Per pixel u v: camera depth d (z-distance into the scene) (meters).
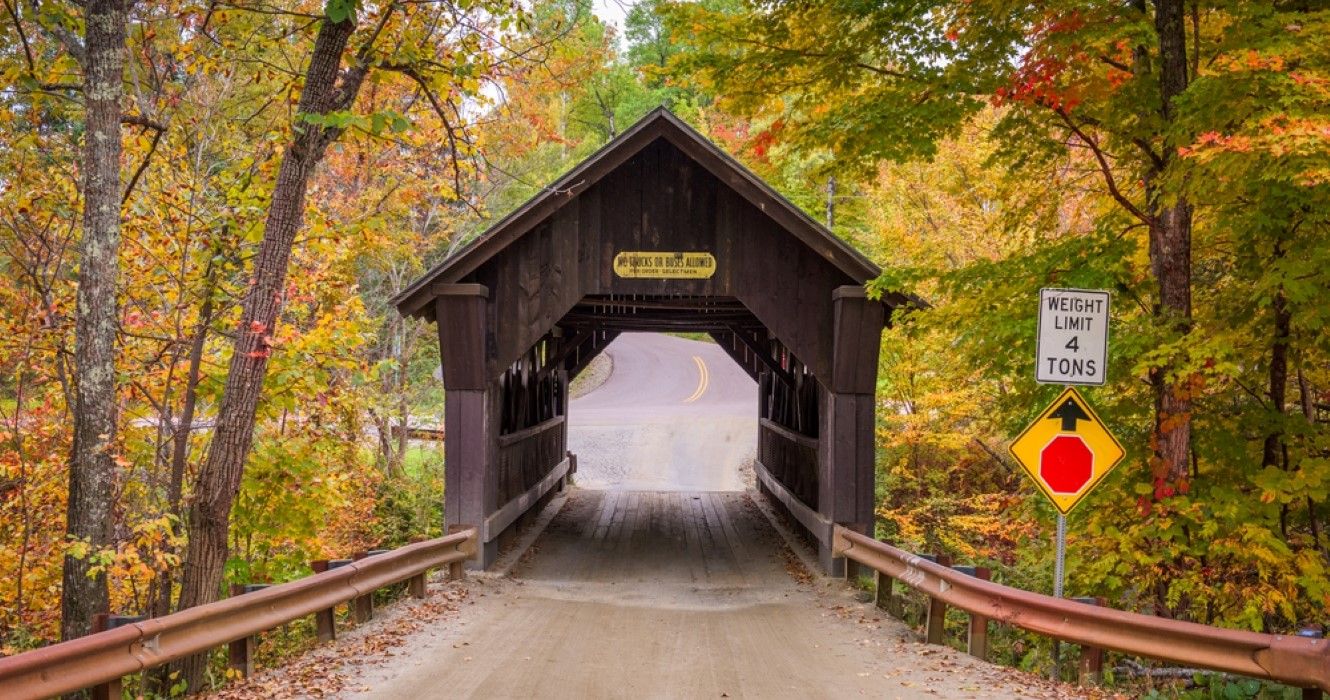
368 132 8.19
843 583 11.41
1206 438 9.38
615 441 28.12
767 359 16.48
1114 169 10.62
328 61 8.10
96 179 7.43
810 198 25.45
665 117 11.40
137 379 10.59
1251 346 9.22
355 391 13.70
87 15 7.46
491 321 12.09
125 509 10.51
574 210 12.16
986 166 10.41
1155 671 7.32
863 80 10.16
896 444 18.30
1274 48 6.99
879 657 7.68
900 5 9.03
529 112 16.77
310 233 11.05
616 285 12.11
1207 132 7.07
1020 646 8.63
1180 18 8.52
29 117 9.48
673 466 24.95
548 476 17.80
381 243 14.49
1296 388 11.12
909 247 16.83
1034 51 8.36
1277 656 5.21
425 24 9.10
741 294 12.07
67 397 9.77
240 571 11.84
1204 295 10.38
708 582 11.99
